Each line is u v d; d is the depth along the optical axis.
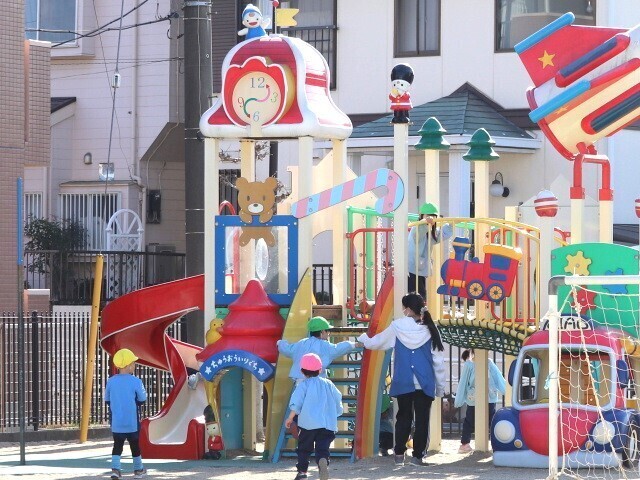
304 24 67.69
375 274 41.50
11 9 49.12
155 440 37.66
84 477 32.84
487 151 40.41
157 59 71.25
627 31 34.66
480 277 35.69
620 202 61.34
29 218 70.62
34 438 44.59
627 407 34.41
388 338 34.41
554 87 35.38
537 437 33.12
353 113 66.56
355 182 36.69
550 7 63.09
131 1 71.44
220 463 35.91
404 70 36.88
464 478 31.50
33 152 50.44
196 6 43.25
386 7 66.00
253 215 37.66
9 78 49.03
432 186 39.50
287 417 32.75
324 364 34.41
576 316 34.50
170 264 69.50
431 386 34.12
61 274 65.19
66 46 72.00
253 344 36.06
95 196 71.69
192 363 41.88
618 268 34.41
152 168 72.38
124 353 32.88
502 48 63.75
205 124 38.06
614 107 35.16
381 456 36.28
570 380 34.38
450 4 64.81
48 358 45.94
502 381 41.62
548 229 35.47
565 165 61.53
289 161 66.94
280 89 37.59
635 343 33.94
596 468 32.53
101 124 72.12
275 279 37.91
